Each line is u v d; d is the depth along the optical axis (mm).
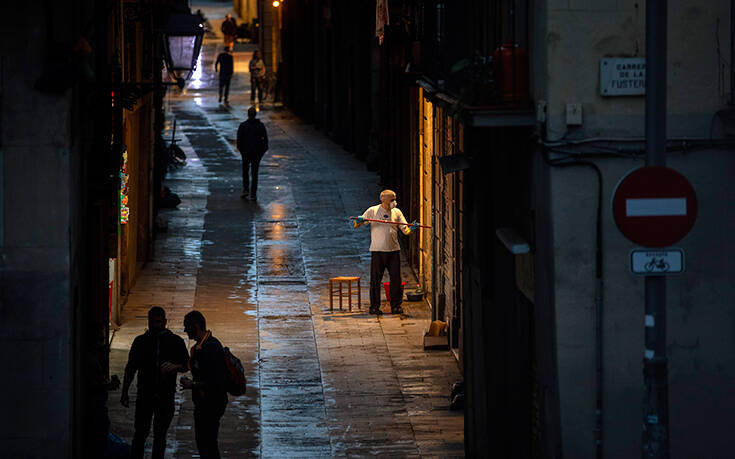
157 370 20938
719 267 17484
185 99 76250
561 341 17516
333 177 49438
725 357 17609
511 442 20906
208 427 20469
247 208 43875
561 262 17422
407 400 25922
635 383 17578
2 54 17875
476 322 22141
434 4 25109
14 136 18016
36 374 18391
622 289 17453
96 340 22297
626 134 17297
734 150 17328
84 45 17922
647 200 14555
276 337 30188
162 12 36312
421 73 26922
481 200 21219
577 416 17625
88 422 20953
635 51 17203
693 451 17703
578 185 17344
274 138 61031
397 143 40156
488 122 17875
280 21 77188
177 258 37219
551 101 17234
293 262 37188
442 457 22719
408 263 37594
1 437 18453
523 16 18234
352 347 29547
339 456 22609
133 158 34031
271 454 22656
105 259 23109
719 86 17266
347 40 55625
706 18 17188
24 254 18203
